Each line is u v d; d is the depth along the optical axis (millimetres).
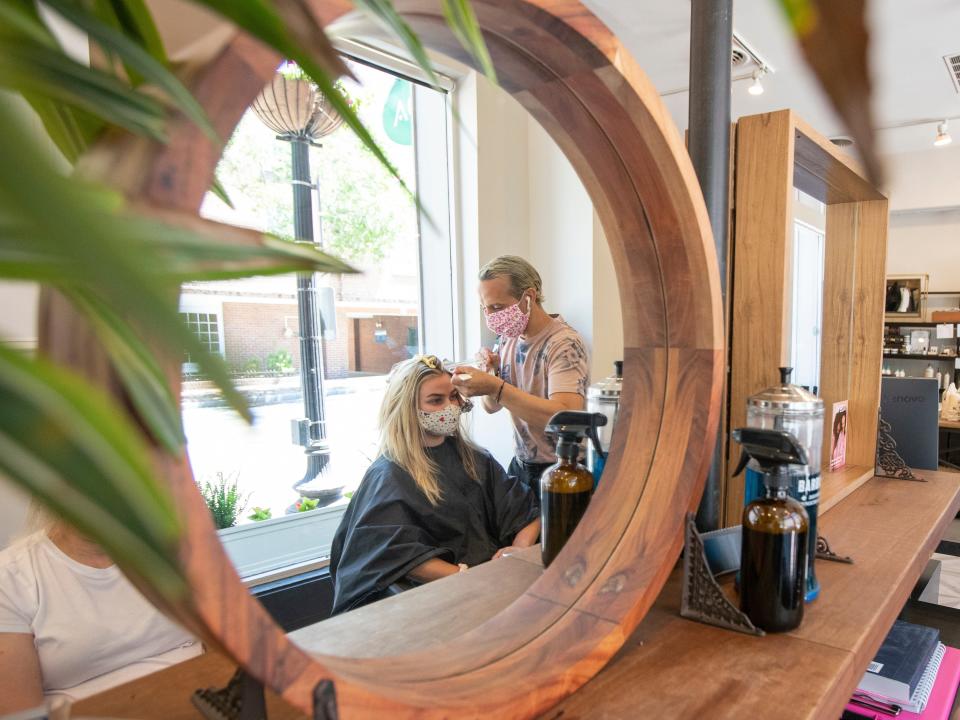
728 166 880
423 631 650
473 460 1644
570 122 614
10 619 956
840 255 1445
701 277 639
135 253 115
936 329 4926
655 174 610
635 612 585
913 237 5262
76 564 1009
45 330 221
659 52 2766
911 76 3051
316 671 333
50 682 992
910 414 1482
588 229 2564
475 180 2498
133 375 194
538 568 831
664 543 621
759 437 658
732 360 1004
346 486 2432
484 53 207
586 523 681
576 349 1802
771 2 122
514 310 1806
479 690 468
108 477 123
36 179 100
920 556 924
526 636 576
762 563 649
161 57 242
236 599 293
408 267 2602
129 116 176
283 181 2139
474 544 1515
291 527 2189
